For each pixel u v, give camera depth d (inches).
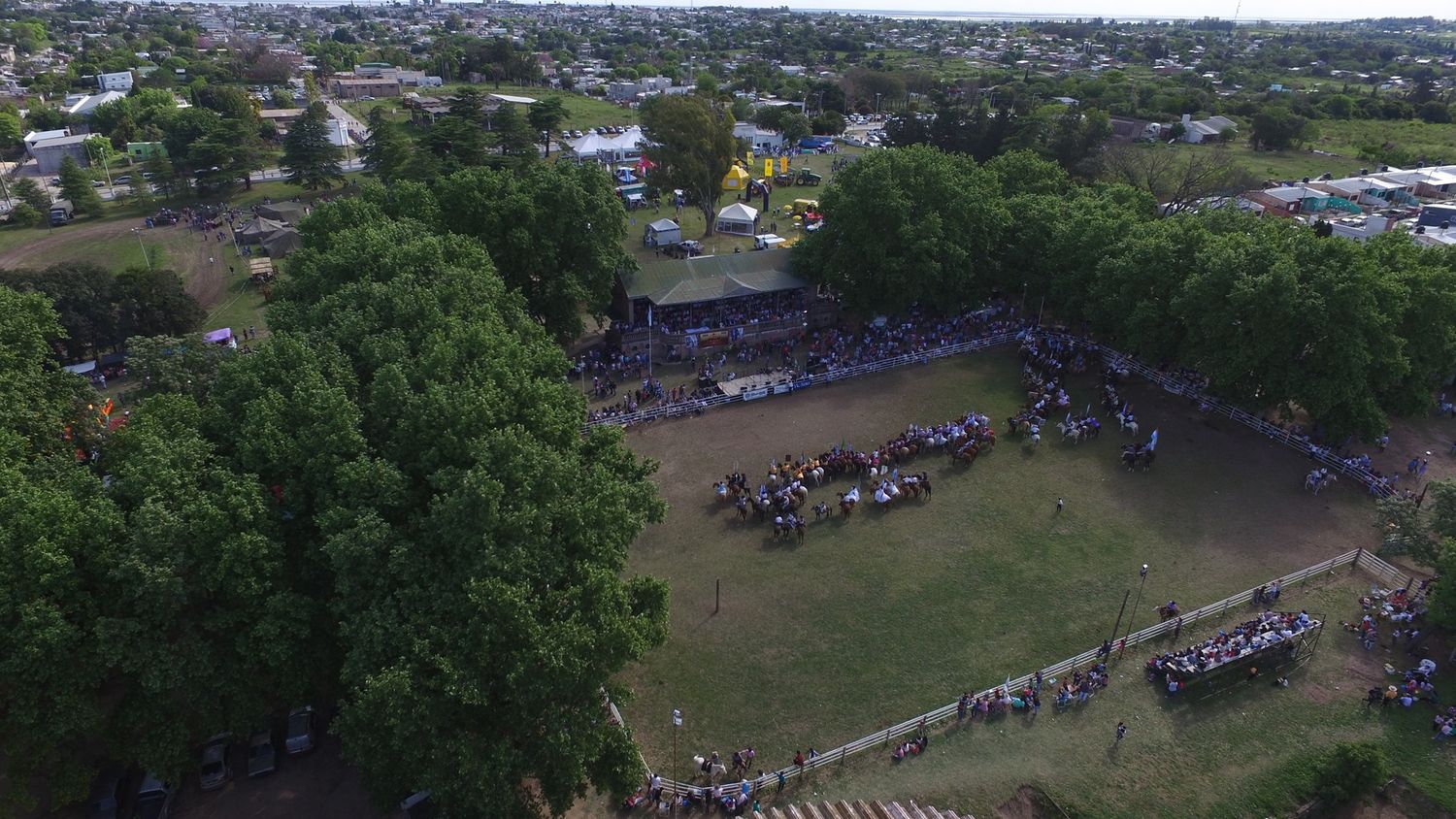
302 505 1255.5
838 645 1530.5
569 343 2630.4
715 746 1333.7
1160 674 1461.6
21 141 5669.3
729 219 4057.6
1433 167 5007.4
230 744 1317.7
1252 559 1754.4
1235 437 2203.5
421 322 1595.7
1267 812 1221.1
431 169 4192.9
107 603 1106.1
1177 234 2353.6
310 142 4603.8
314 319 1656.0
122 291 2637.8
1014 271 2834.6
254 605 1155.3
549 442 1386.6
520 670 1046.4
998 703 1393.9
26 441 1323.8
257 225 3722.9
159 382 1745.8
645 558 1764.3
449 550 1179.9
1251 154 5871.1
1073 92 7672.2
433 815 1195.3
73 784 1106.1
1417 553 1600.6
